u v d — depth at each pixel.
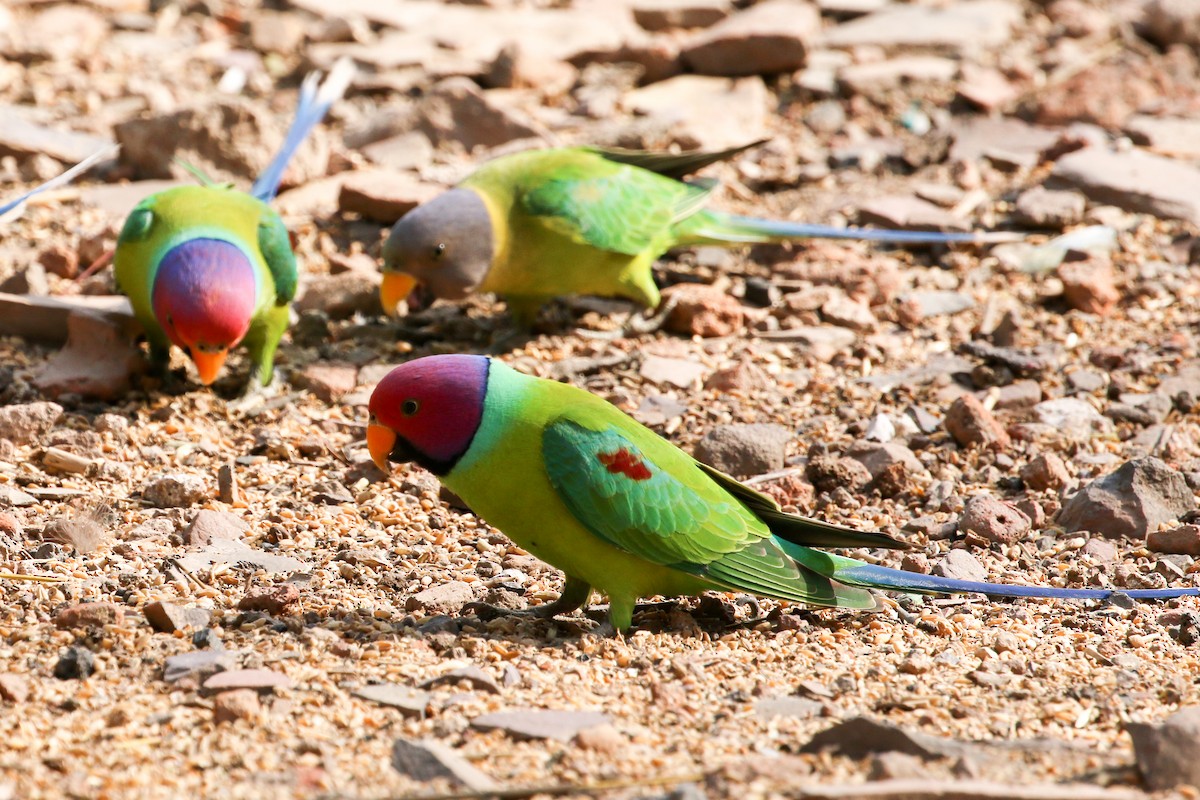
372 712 7.57
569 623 9.23
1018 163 18.66
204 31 23.27
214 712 7.46
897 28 22.83
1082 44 22.88
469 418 8.66
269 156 18.17
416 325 15.38
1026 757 7.13
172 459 12.14
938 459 12.34
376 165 18.66
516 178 14.53
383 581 9.82
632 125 19.38
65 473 11.69
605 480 8.70
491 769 6.99
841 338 14.80
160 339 13.41
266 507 11.26
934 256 16.86
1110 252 16.44
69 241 16.28
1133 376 13.78
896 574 9.39
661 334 15.22
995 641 8.93
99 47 22.22
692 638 9.14
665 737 7.46
